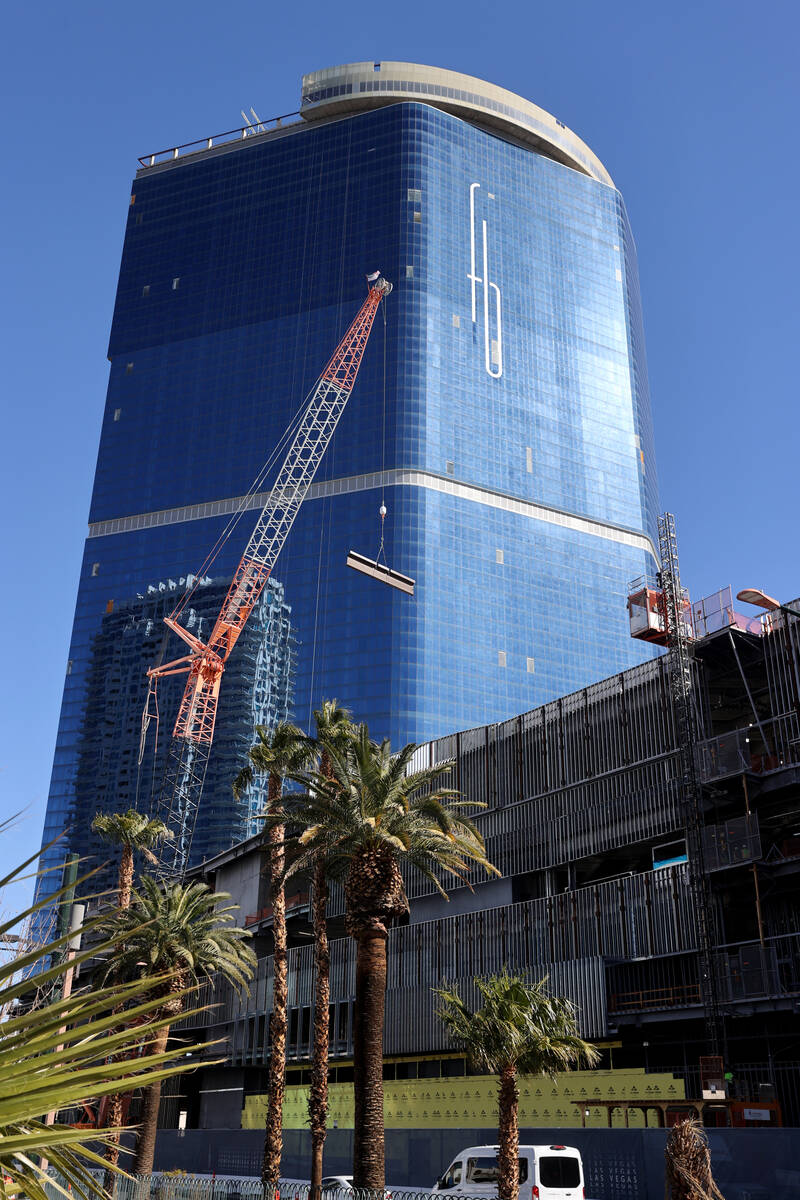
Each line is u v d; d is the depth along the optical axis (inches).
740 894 2204.7
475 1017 1295.5
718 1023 2054.6
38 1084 185.8
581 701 2623.0
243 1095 3302.2
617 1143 1499.8
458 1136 1850.4
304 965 3102.9
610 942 2273.6
